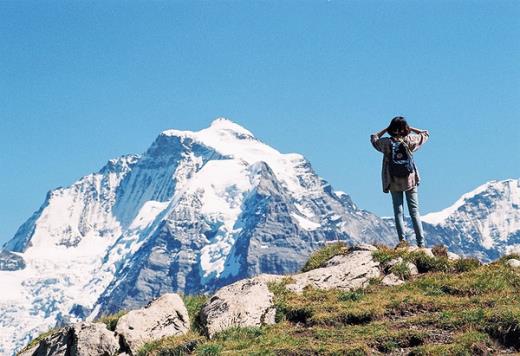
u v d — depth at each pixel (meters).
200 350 26.52
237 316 29.48
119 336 28.50
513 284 30.50
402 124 34.88
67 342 29.19
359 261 33.47
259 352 25.59
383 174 35.16
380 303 29.33
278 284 32.38
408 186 34.75
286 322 29.48
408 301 29.14
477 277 31.06
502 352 25.11
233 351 26.27
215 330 28.86
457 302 28.72
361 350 25.30
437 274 32.41
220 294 31.17
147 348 27.70
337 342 26.28
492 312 26.67
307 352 25.53
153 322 29.14
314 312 29.42
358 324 28.39
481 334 25.62
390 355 25.31
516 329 25.69
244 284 31.59
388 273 32.94
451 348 24.73
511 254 34.47
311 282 32.62
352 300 30.55
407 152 34.75
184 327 29.70
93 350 28.09
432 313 28.19
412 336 25.97
